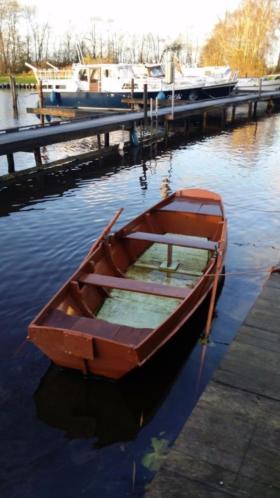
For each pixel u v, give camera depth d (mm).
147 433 5992
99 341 5977
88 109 32812
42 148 26125
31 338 6293
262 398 5320
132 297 8500
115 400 6488
